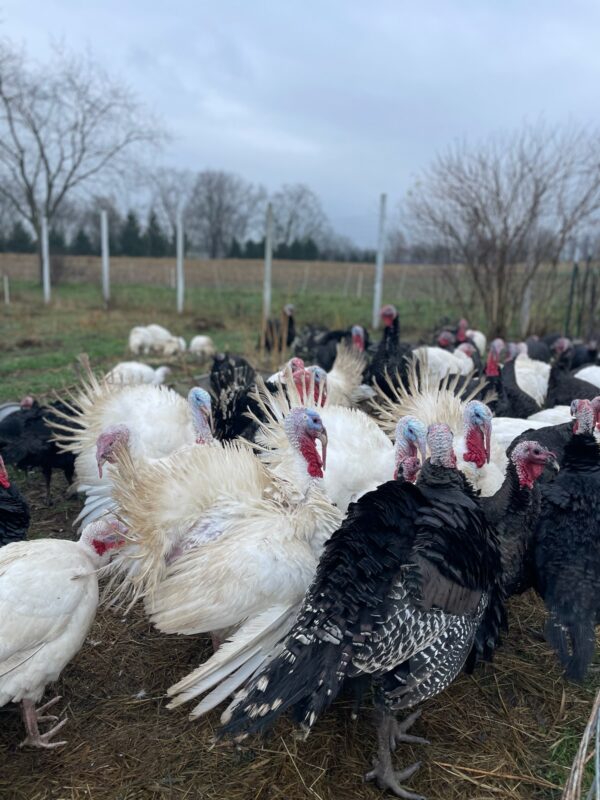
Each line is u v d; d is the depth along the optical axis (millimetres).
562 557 1742
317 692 1271
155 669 1855
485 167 9820
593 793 1324
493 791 1479
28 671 1464
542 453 1758
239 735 1274
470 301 8828
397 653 1352
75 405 3211
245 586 1531
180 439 2562
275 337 5855
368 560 1380
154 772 1513
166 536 1709
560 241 7883
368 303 11078
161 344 7109
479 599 1479
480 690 1802
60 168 15492
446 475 1611
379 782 1479
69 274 15477
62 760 1543
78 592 1528
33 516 2838
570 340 7105
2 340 7559
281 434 2291
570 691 1801
